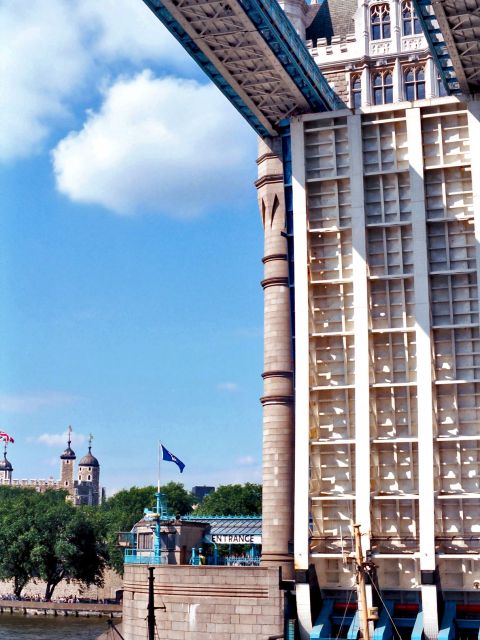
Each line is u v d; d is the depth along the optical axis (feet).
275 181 267.59
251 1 205.67
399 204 226.58
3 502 638.94
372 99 279.49
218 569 223.30
